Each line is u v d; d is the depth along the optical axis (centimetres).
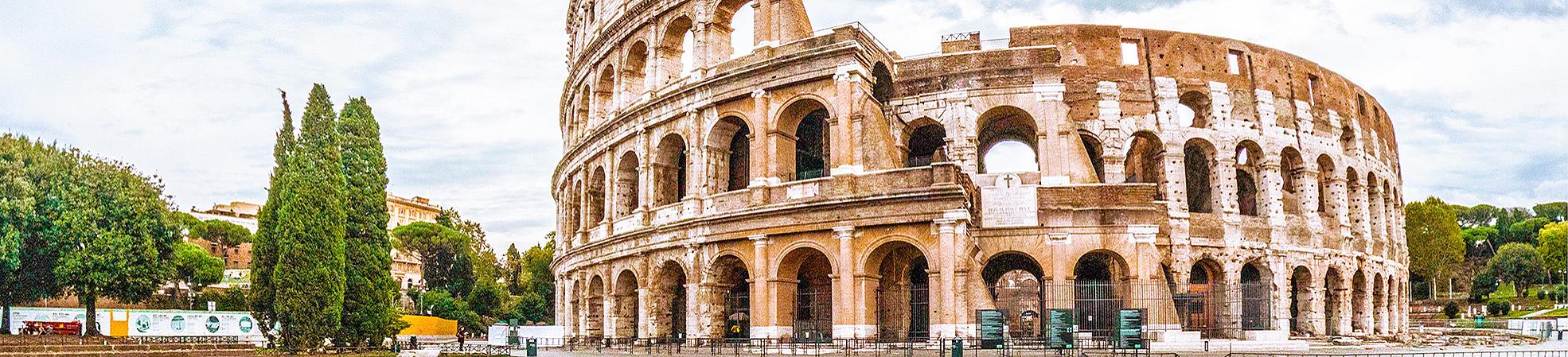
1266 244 7112
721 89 6356
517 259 16025
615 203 7188
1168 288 6356
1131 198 6506
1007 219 6481
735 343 5978
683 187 7200
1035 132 6956
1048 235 6475
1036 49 6769
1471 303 16012
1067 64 6994
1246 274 7462
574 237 7938
